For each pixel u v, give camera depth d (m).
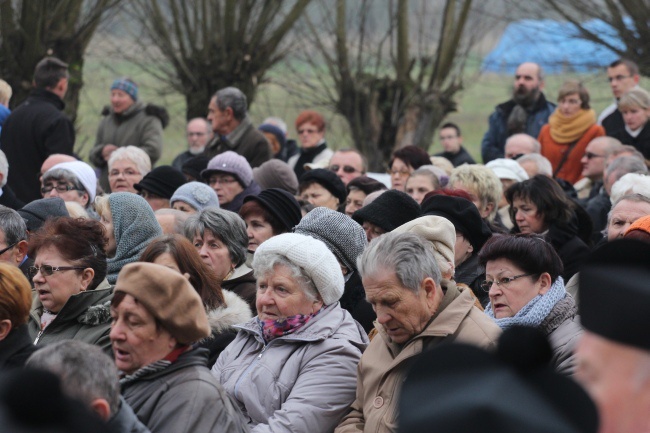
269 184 11.97
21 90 18.09
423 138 20.12
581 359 2.09
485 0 20.50
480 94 27.05
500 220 11.08
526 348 1.81
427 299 5.98
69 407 1.88
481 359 1.82
